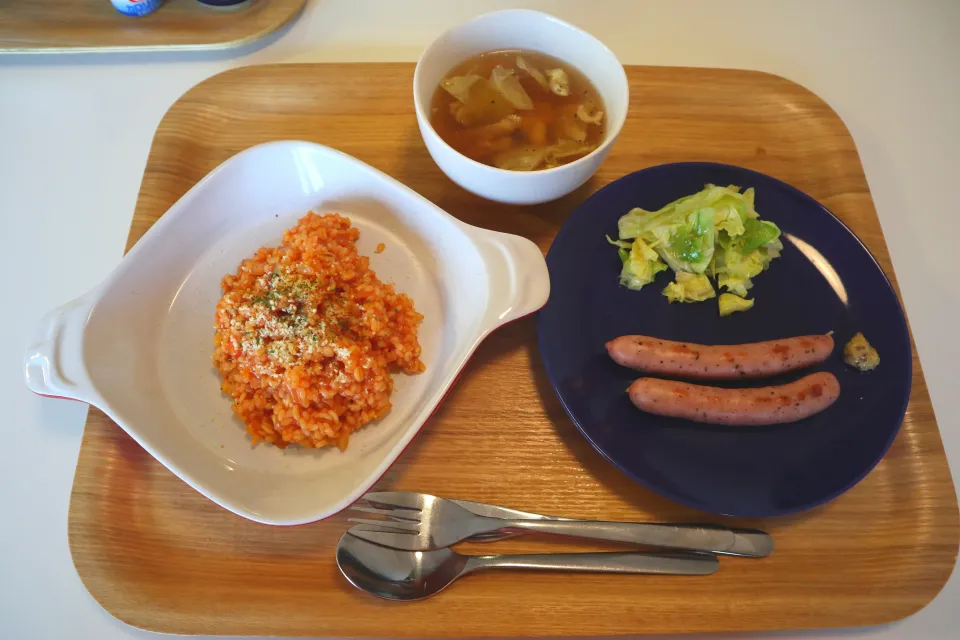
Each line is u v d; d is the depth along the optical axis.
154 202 0.43
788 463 0.36
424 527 0.35
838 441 0.37
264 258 0.40
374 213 0.42
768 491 0.35
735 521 0.36
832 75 0.52
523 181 0.37
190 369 0.38
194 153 0.45
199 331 0.39
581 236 0.42
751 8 0.54
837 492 0.35
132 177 0.45
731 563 0.35
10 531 0.36
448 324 0.40
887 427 0.37
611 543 0.36
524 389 0.39
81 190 0.45
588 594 0.34
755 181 0.43
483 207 0.44
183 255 0.40
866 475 0.36
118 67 0.49
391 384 0.38
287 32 0.51
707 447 0.37
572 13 0.53
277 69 0.47
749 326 0.40
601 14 0.53
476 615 0.33
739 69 0.50
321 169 0.41
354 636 0.33
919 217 0.46
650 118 0.47
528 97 0.42
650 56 0.51
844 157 0.46
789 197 0.43
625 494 0.37
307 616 0.33
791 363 0.38
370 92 0.47
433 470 0.37
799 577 0.35
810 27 0.54
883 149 0.49
